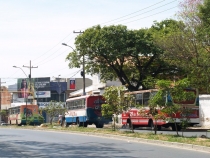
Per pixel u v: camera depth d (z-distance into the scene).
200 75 30.41
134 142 21.89
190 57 32.38
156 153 16.09
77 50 44.53
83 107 39.84
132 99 28.84
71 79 85.00
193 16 31.19
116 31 41.75
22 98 90.25
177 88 21.92
